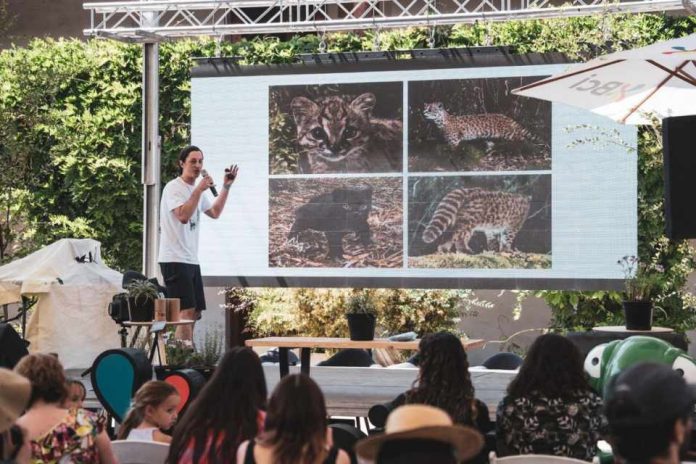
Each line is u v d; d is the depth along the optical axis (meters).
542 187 10.52
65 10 14.30
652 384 2.60
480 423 5.46
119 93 12.43
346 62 10.92
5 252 12.59
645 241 10.72
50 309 8.76
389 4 13.29
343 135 10.92
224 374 4.46
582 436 4.96
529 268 10.54
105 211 12.48
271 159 11.06
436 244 10.73
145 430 5.39
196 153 9.42
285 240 11.03
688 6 9.63
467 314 12.33
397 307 12.18
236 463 4.14
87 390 8.05
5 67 12.52
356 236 10.89
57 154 12.49
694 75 7.13
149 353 8.65
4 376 3.72
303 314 12.38
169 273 9.27
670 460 2.60
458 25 11.34
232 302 13.07
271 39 11.43
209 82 11.18
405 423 2.97
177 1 10.34
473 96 10.66
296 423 3.63
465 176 10.67
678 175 7.14
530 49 10.65
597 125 10.36
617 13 9.98
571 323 11.36
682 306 10.80
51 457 4.68
